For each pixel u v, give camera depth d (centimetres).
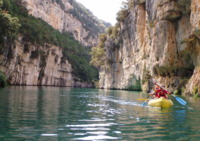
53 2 11069
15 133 571
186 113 991
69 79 8738
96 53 7050
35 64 6059
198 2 2141
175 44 2792
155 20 3009
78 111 1007
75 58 9531
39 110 994
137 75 4266
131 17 4534
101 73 7156
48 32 7150
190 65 2745
